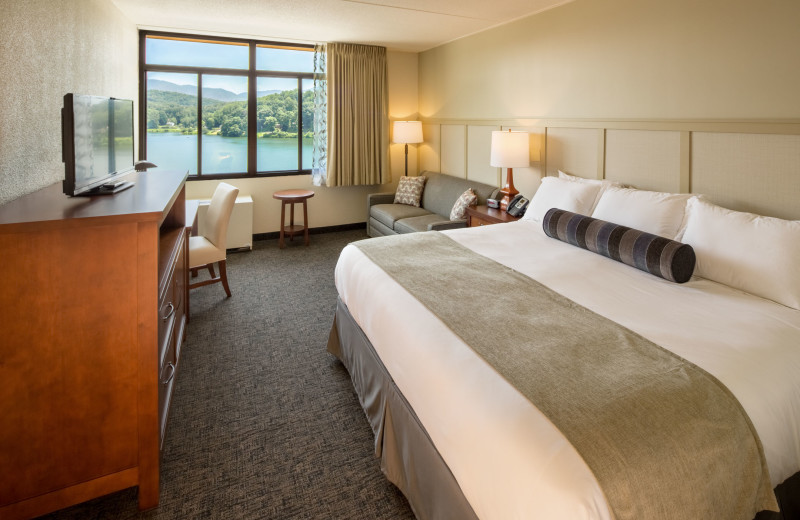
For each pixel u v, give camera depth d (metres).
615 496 0.94
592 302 1.82
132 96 4.29
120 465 1.57
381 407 1.86
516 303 1.78
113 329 1.50
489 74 4.47
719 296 1.87
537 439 1.04
